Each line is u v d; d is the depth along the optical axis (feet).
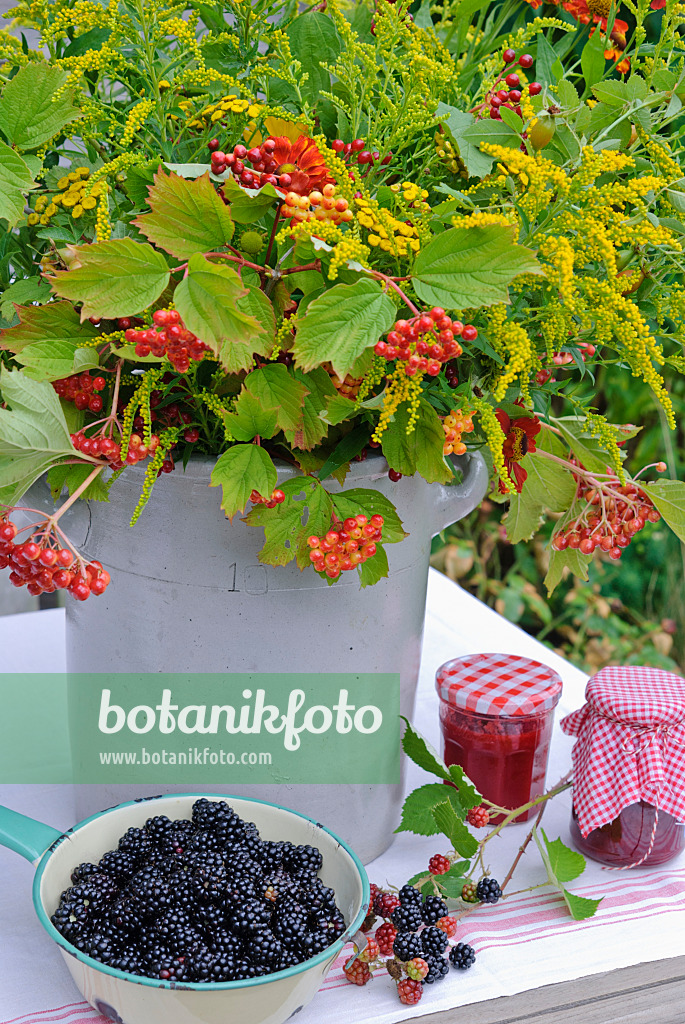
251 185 3.14
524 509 3.75
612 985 3.43
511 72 3.55
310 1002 3.34
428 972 3.37
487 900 3.58
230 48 3.49
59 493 3.30
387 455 3.27
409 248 3.13
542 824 3.92
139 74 3.45
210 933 3.26
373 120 3.43
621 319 3.24
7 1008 3.33
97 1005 3.21
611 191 3.16
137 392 3.17
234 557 3.40
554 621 9.26
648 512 3.59
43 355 3.13
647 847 3.73
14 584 3.14
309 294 3.18
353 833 3.70
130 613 3.49
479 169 3.25
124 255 3.02
